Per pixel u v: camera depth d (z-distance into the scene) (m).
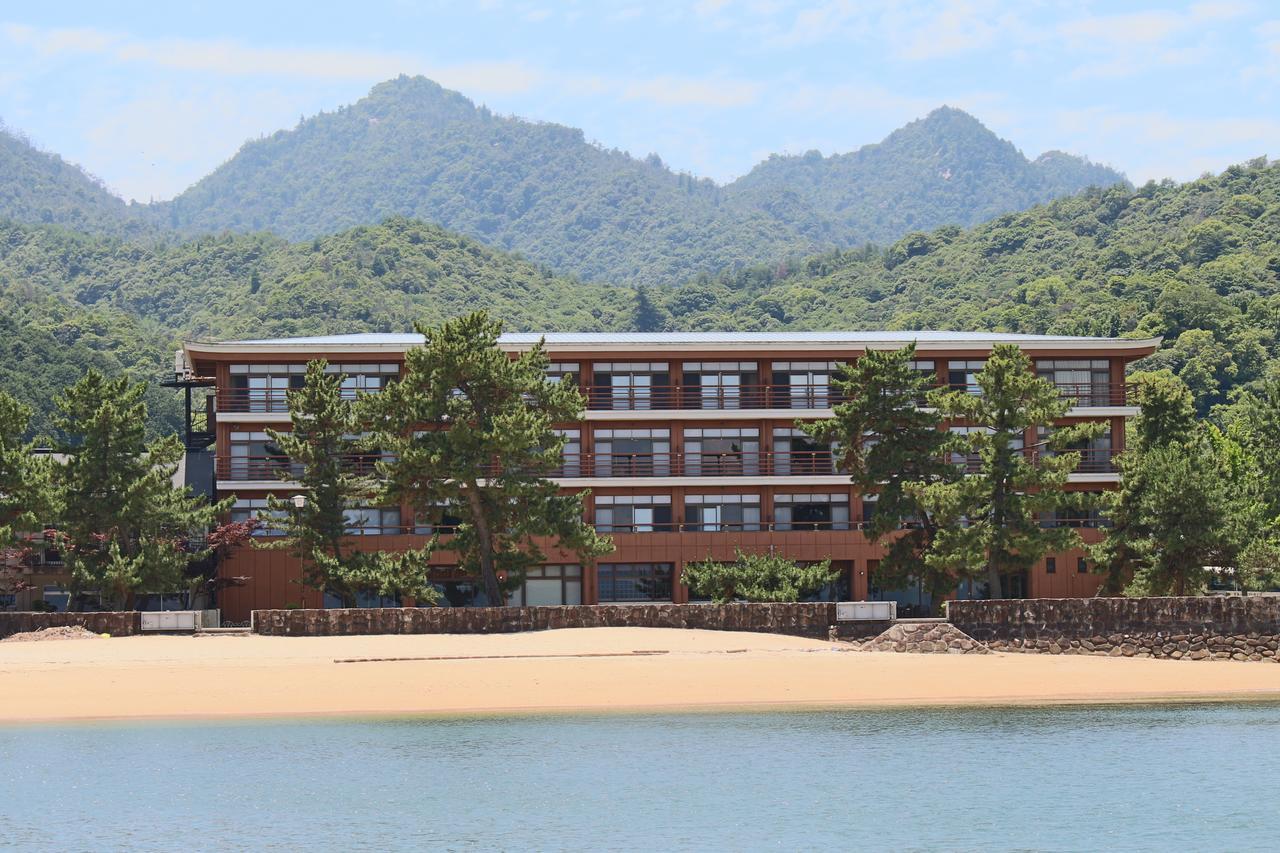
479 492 83.75
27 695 58.69
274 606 98.94
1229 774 46.41
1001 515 84.31
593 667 65.44
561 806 42.34
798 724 54.78
